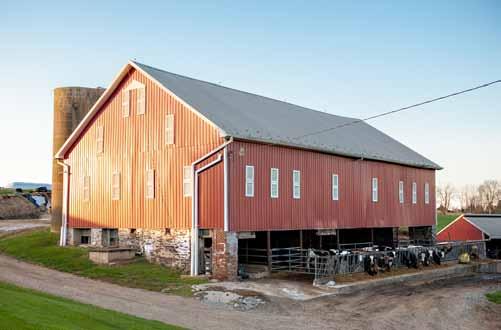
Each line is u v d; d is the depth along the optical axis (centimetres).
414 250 3497
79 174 3409
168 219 2856
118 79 3158
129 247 3044
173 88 2952
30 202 6091
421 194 4397
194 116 2786
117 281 2494
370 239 4269
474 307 2316
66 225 3444
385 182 3934
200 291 2280
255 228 2761
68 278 2544
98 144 3303
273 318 1898
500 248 5041
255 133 2784
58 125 3981
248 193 2741
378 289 2692
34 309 1441
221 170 2648
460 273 3647
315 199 3219
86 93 4044
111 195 3194
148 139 3012
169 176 2877
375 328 1847
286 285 2541
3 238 3841
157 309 1919
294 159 3075
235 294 2234
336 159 3438
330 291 2486
